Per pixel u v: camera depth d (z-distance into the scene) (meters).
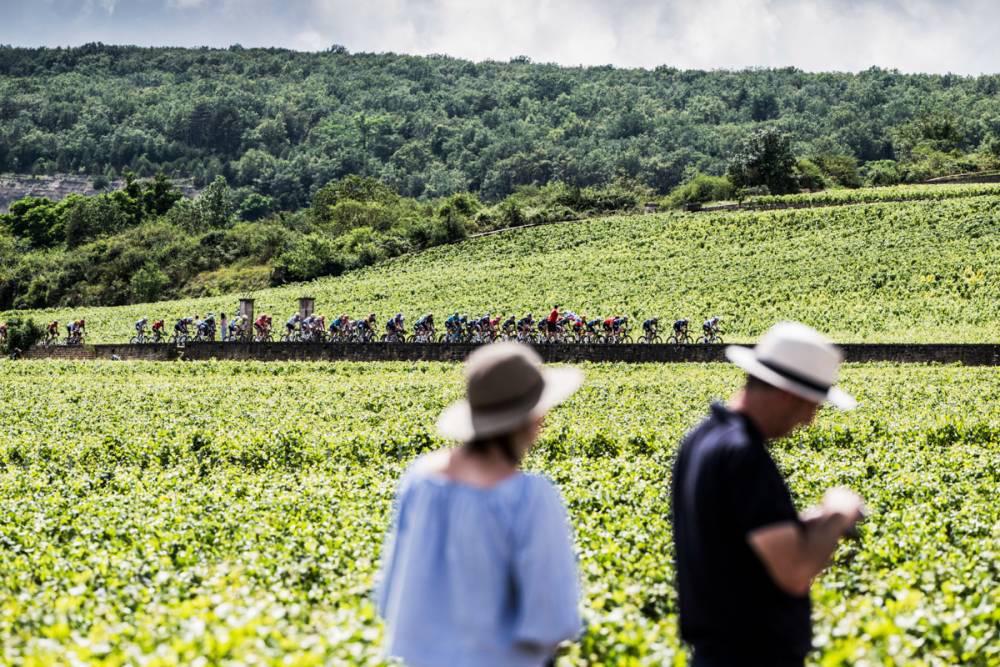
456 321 123.56
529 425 11.80
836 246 188.50
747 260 188.00
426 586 11.34
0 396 84.31
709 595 12.59
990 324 132.75
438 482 11.66
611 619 16.53
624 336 123.94
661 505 30.97
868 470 41.69
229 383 95.56
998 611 18.12
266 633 15.61
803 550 12.04
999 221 186.62
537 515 11.30
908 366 101.38
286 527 29.91
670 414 63.78
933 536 26.53
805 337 13.26
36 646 15.73
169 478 43.84
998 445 52.34
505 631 11.23
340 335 130.75
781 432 13.42
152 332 159.50
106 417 69.12
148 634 15.91
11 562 27.27
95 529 30.47
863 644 15.23
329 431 58.94
